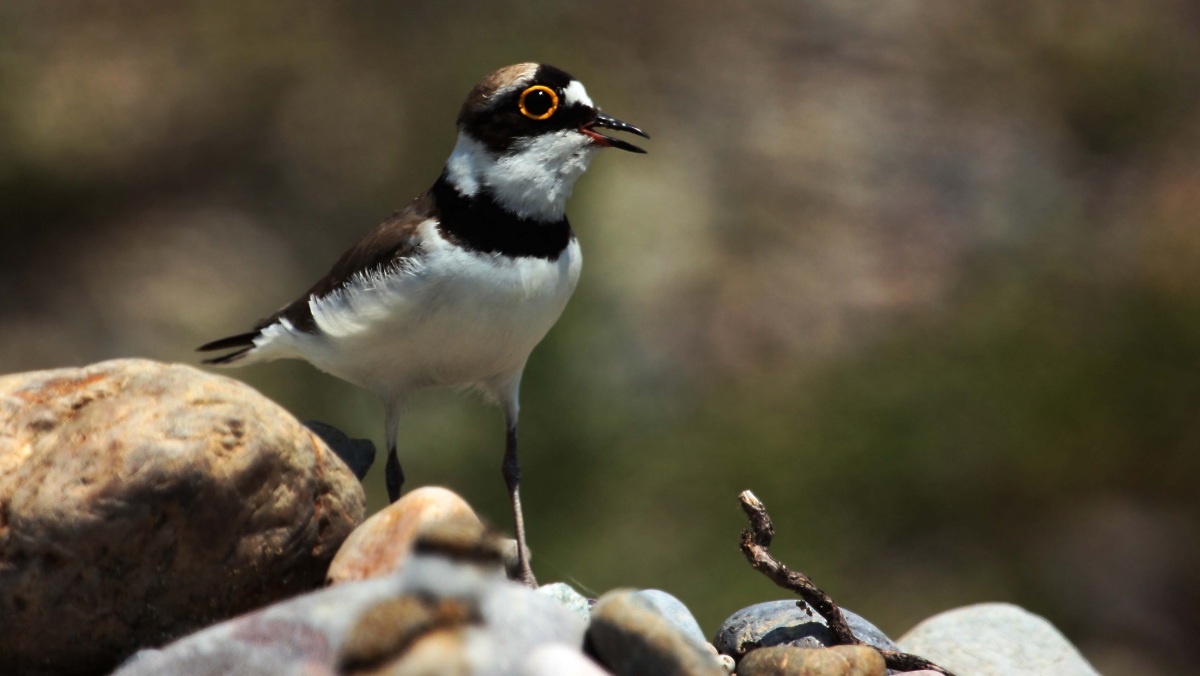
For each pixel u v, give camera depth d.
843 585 12.44
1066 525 13.70
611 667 4.39
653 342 14.54
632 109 18.08
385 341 6.68
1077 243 17.05
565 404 12.65
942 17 20.41
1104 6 20.89
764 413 13.77
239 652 4.20
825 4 20.45
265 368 13.29
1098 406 14.43
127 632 5.05
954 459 13.81
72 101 19.39
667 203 16.59
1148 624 13.08
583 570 11.95
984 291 16.09
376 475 12.23
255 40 19.73
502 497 12.21
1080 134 19.27
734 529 12.36
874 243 16.88
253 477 5.04
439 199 6.73
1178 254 16.69
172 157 18.62
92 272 17.19
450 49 18.86
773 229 16.83
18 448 5.04
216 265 17.17
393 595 4.05
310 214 17.73
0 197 18.00
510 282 6.55
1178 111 19.69
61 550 4.85
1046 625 6.87
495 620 4.27
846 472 13.30
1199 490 14.04
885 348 15.04
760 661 5.34
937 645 6.67
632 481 12.55
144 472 4.86
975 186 17.91
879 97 18.98
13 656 5.03
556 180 6.75
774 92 18.91
